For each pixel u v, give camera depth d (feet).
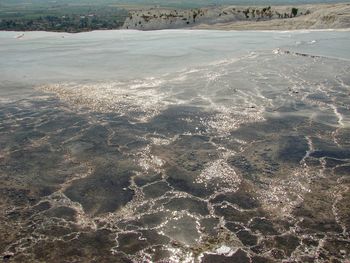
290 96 41.22
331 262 19.34
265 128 33.96
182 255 20.06
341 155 29.32
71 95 43.32
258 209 23.47
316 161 28.60
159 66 54.65
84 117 37.11
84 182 26.84
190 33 88.43
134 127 34.71
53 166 28.94
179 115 36.91
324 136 32.37
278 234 21.33
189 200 24.53
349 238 20.90
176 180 26.68
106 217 23.20
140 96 42.19
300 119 35.63
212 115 36.73
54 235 21.71
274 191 25.17
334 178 26.40
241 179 26.58
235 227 21.97
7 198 25.21
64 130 34.55
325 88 43.60
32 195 25.53
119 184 26.45
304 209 23.30
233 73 49.70
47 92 44.83
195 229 21.90
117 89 44.86
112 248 20.66
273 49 63.36
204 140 32.12
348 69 50.57
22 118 37.35
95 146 31.60
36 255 20.26
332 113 36.86
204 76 48.73
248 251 20.18
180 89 44.06
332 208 23.32
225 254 20.03
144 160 29.35
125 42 75.20
